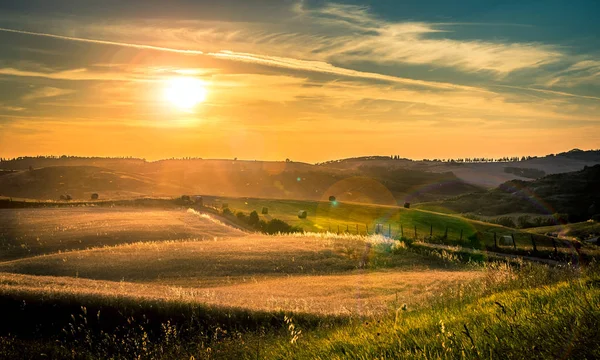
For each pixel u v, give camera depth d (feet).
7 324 56.13
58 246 174.09
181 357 43.09
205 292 80.02
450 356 18.38
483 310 27.37
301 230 258.16
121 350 49.52
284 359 27.68
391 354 20.89
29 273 120.98
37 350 49.55
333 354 23.77
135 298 60.70
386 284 95.86
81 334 54.29
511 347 18.20
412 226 289.94
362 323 34.76
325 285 99.91
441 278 99.35
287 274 120.78
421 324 26.89
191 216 254.06
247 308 60.08
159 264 130.11
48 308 58.44
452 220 312.71
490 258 126.62
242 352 37.27
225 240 172.35
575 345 17.40
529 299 27.50
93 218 238.07
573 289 27.27
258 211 361.51
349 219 333.21
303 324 54.70
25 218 236.84
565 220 403.13
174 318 57.67
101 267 127.24
